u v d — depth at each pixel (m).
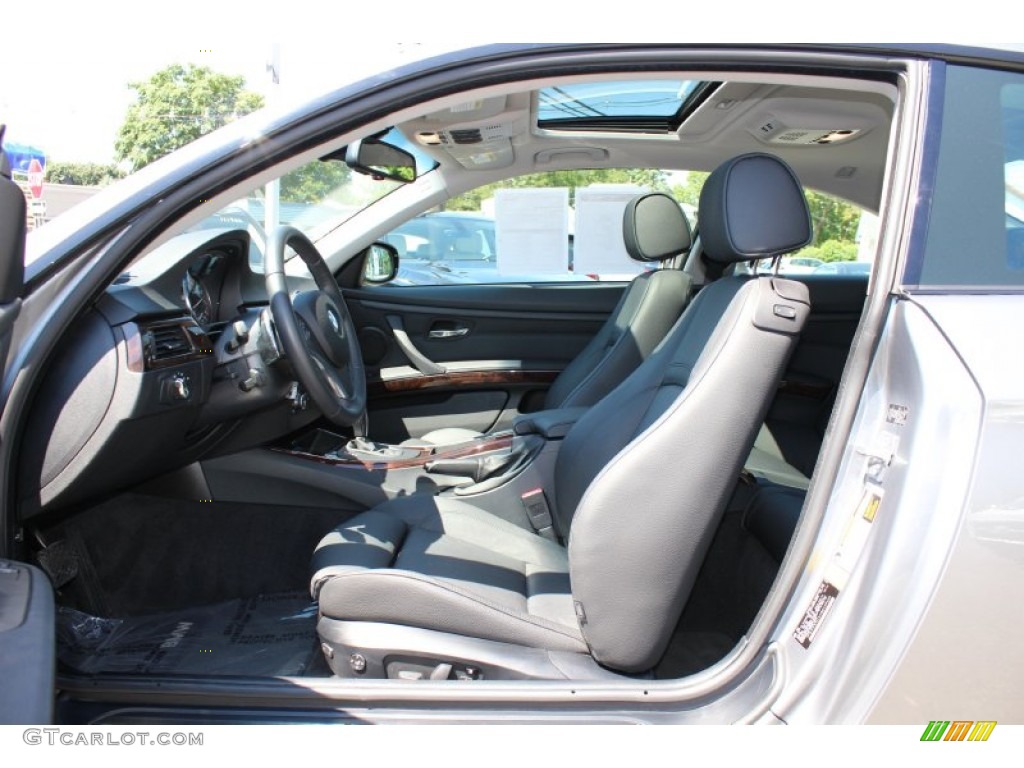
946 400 0.99
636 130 2.45
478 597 1.34
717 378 1.26
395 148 2.52
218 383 1.73
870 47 1.12
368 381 2.90
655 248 2.46
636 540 1.27
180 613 1.80
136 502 1.87
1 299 0.93
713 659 1.71
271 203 2.43
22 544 1.29
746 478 1.87
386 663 1.32
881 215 1.12
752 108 2.16
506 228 2.78
